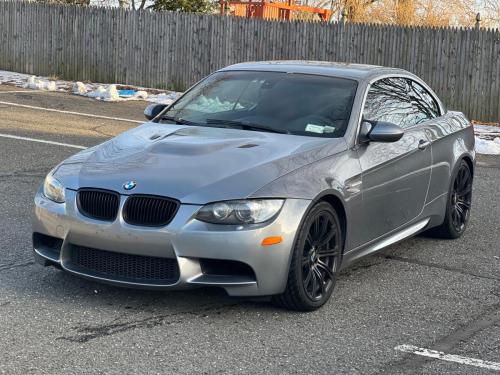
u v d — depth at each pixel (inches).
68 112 622.2
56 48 896.3
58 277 225.5
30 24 911.0
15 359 169.5
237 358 175.0
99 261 200.5
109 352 175.2
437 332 197.5
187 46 816.3
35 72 915.4
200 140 219.0
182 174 197.9
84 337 183.3
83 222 198.5
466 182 301.0
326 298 211.0
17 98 692.1
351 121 232.1
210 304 208.7
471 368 175.3
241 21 785.6
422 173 260.5
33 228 212.8
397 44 705.6
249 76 261.4
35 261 229.9
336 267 214.8
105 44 864.3
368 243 231.8
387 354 181.3
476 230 312.5
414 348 185.9
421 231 275.3
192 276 189.6
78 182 204.8
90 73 878.4
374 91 251.6
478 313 213.5
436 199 275.1
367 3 1079.6
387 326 200.1
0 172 377.1
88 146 463.2
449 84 683.4
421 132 265.7
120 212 193.8
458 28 673.6
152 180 196.4
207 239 187.2
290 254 195.2
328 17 1163.9
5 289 214.2
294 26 759.1
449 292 231.5
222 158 205.0
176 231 188.1
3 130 506.3
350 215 218.4
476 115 674.2
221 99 252.8
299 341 186.7
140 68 847.1
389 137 226.2
